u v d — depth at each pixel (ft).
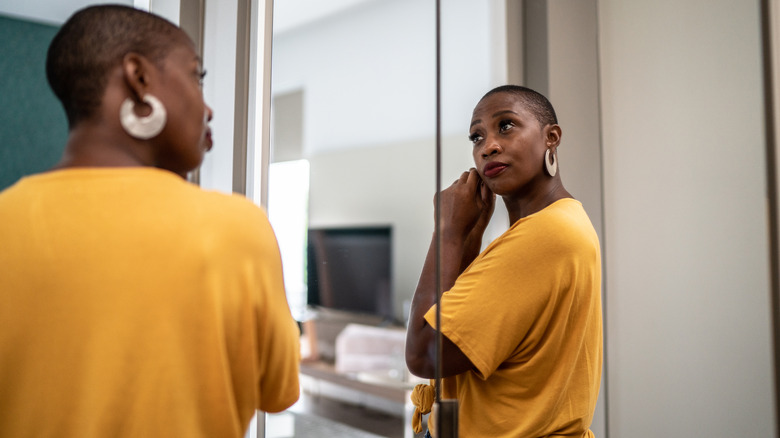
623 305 3.22
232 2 3.52
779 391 2.66
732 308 2.83
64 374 1.56
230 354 1.66
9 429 1.61
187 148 1.85
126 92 1.72
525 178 2.52
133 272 1.58
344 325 12.03
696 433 2.93
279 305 1.78
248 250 1.68
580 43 3.48
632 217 3.20
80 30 1.71
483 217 2.68
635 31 3.24
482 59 3.72
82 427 1.55
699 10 2.97
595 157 3.35
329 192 13.74
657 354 3.08
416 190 12.28
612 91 3.34
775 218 2.66
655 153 3.12
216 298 1.61
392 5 12.70
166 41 1.78
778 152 2.67
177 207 1.65
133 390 1.56
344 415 7.99
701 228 2.95
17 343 1.57
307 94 14.24
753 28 2.77
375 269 12.70
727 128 2.87
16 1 8.30
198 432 1.61
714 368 2.89
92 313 1.56
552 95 3.59
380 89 12.95
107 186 1.64
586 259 2.31
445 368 2.36
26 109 8.68
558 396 2.30
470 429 2.42
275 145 14.46
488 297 2.30
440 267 2.37
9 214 1.63
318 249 13.32
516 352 2.35
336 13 13.66
